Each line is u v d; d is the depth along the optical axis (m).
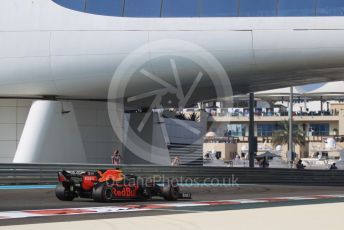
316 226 15.73
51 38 42.19
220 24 42.19
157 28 42.25
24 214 19.92
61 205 24.27
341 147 184.38
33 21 42.47
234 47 42.16
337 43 41.72
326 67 43.50
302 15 41.97
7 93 43.84
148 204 25.25
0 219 18.16
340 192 37.75
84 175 26.41
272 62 42.62
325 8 41.88
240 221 16.97
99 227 15.27
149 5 42.53
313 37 41.81
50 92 43.84
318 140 190.00
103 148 47.16
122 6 42.47
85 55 42.19
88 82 43.09
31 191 33.47
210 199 29.31
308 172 53.31
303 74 45.69
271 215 19.12
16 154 43.44
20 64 42.25
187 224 16.08
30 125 43.59
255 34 41.97
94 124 46.75
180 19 42.41
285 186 46.50
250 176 49.03
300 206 23.59
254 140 65.00
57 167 39.84
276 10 42.12
